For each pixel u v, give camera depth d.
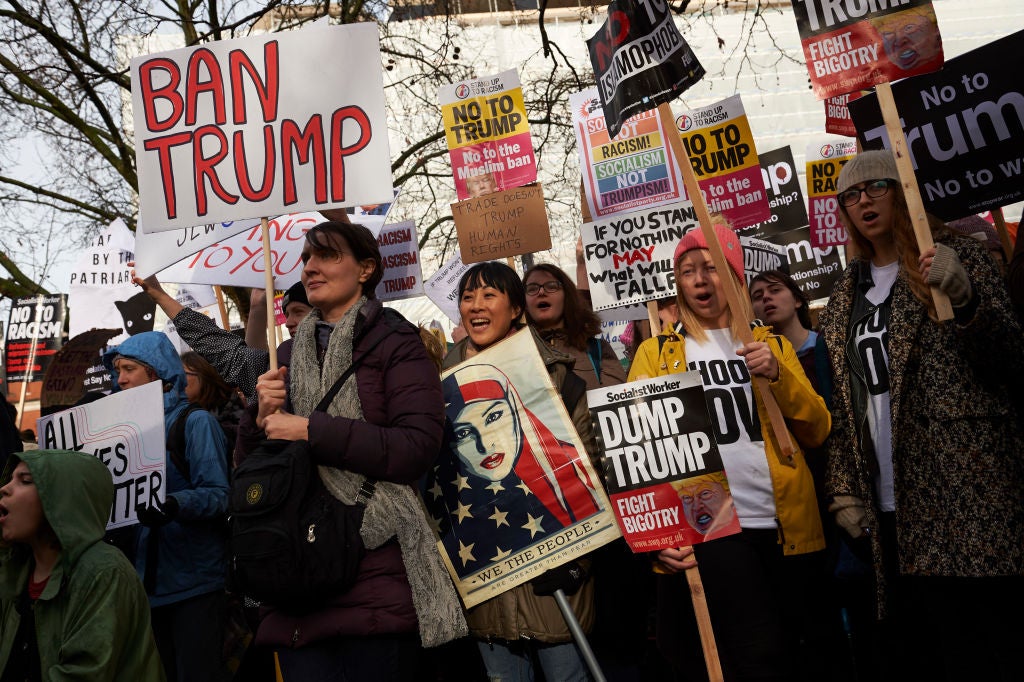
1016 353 2.92
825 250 6.82
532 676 3.36
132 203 12.20
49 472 2.99
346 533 2.78
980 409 2.99
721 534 3.18
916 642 3.78
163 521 3.74
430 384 3.04
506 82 5.80
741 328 3.31
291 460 2.75
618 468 3.32
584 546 3.33
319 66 3.46
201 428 4.09
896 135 3.23
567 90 12.53
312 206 3.38
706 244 3.58
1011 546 2.89
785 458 3.34
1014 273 3.28
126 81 10.73
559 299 4.76
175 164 3.48
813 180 6.78
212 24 10.55
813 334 4.74
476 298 3.75
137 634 3.00
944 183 3.80
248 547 2.68
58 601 2.95
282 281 5.64
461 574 3.39
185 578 3.94
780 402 3.29
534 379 3.55
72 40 11.01
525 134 5.75
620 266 4.50
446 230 13.94
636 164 5.35
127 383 4.25
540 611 3.29
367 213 6.09
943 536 3.00
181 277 5.70
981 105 3.73
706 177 5.54
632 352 6.05
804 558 3.35
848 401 3.42
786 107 30.67
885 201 3.36
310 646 2.80
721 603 3.21
